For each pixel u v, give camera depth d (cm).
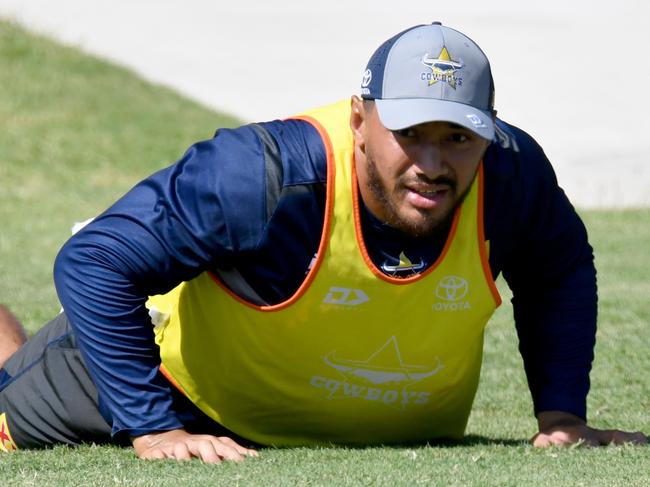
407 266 1502
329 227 1477
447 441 1723
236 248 1489
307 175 1472
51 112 5938
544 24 8944
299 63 8075
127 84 6544
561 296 1669
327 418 1634
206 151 1512
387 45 1439
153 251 1502
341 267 1490
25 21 7631
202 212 1478
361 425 1647
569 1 9412
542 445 1609
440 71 1386
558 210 1617
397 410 1634
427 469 1412
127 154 5562
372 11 9438
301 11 9406
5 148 5450
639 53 8288
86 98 6178
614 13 9188
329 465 1439
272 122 1545
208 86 7481
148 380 1546
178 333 1636
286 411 1627
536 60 8181
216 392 1630
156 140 5766
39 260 3816
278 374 1589
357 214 1474
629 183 6009
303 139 1494
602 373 2370
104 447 1636
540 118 7119
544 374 1688
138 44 8300
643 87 7650
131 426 1534
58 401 1688
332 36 8738
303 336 1541
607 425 1933
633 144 6662
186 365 1631
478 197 1515
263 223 1473
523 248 1628
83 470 1443
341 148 1480
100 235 1527
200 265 1509
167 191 1505
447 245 1508
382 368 1575
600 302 3144
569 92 7550
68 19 8669
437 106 1372
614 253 4038
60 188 5088
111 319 1522
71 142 5609
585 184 6028
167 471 1417
